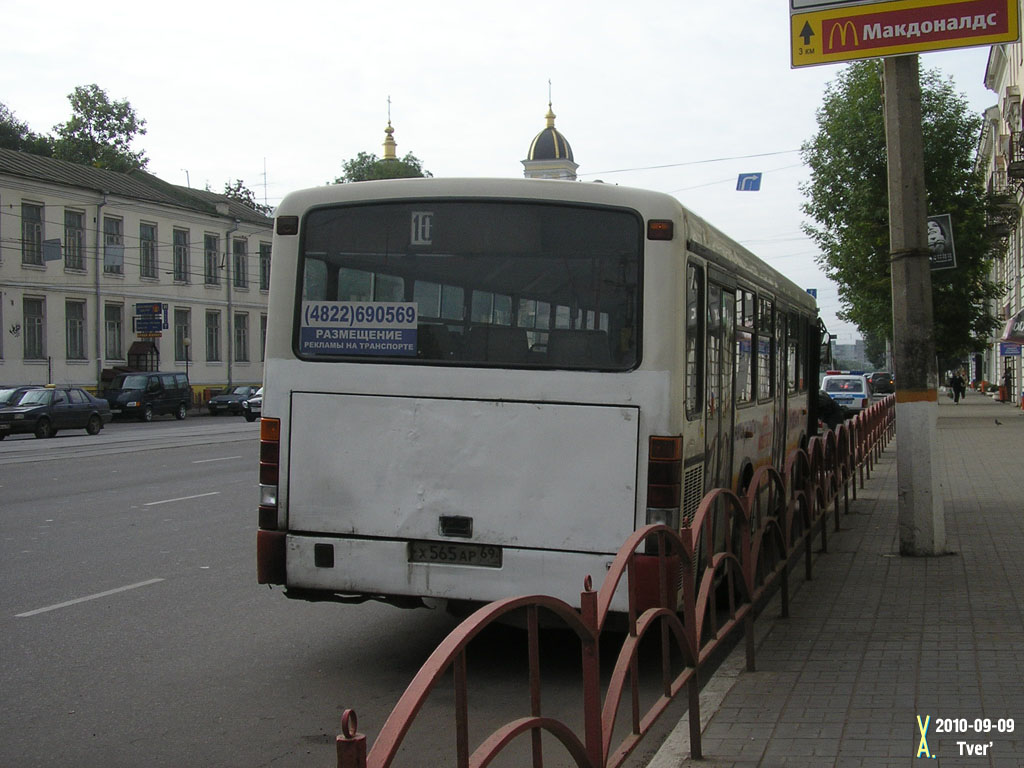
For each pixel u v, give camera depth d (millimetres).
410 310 6371
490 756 2826
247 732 5312
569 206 6188
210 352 56844
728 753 4699
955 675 5902
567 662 6793
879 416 21250
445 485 6191
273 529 6504
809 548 8930
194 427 39094
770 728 5051
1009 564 9367
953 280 33688
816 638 6910
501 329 6203
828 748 4727
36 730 5312
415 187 6418
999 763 4473
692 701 4742
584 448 6012
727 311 7562
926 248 9727
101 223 48688
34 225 44969
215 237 57219
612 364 6031
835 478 11656
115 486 16484
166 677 6316
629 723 5543
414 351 6348
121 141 69000
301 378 6477
